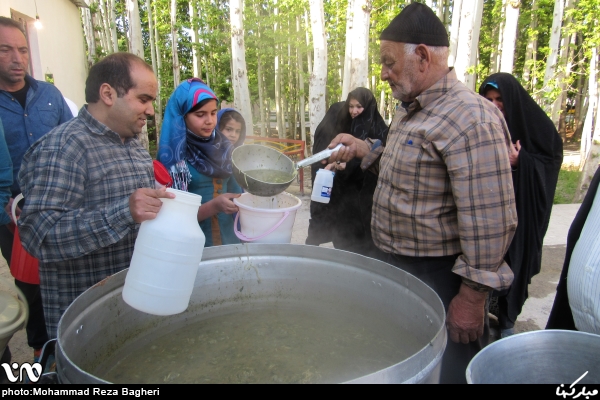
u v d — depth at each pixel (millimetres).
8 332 1480
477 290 1614
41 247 1463
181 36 21688
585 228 1561
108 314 1440
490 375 1084
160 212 1350
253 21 15656
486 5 17156
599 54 11352
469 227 1568
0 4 7004
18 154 2670
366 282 1687
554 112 12977
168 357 1459
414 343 1470
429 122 1665
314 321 1703
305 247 1812
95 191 1609
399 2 12336
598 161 7086
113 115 1614
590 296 1443
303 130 16609
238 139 3150
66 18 10953
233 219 2615
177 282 1336
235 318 1742
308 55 16469
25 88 2742
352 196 3471
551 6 13344
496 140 1547
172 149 2303
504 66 7895
